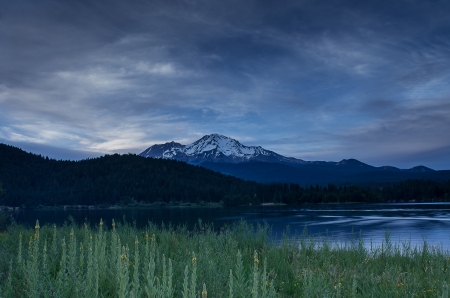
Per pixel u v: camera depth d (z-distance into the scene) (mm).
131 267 8031
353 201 152750
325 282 6988
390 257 12227
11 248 8938
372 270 9102
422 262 11461
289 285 8023
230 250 10562
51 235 12148
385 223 63125
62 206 130375
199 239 12062
